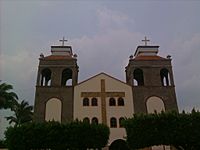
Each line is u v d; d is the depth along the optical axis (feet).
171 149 139.44
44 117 148.05
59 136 109.09
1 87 166.30
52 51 173.78
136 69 168.04
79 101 152.46
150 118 106.01
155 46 177.47
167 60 165.89
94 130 112.78
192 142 103.65
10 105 164.25
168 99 154.92
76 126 111.45
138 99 154.30
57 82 157.28
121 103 153.07
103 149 139.85
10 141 109.50
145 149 137.80
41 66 161.38
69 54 173.88
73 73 160.97
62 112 149.48
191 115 105.91
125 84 157.58
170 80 160.45
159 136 103.19
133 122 108.58
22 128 110.63
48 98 152.76
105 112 149.79
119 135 144.05
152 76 160.86
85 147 111.04
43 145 108.47
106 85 156.76
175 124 103.76
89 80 157.99
